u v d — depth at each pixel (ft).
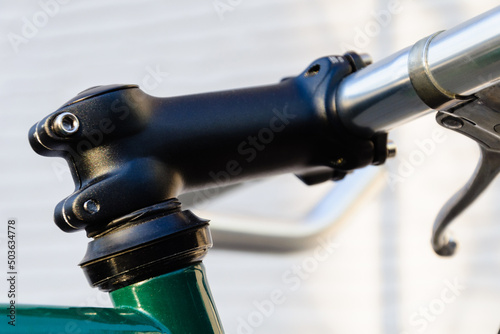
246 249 3.21
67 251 13.61
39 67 14.74
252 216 3.23
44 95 14.58
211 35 14.39
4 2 14.87
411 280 12.52
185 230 2.05
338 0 13.80
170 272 2.06
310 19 13.99
